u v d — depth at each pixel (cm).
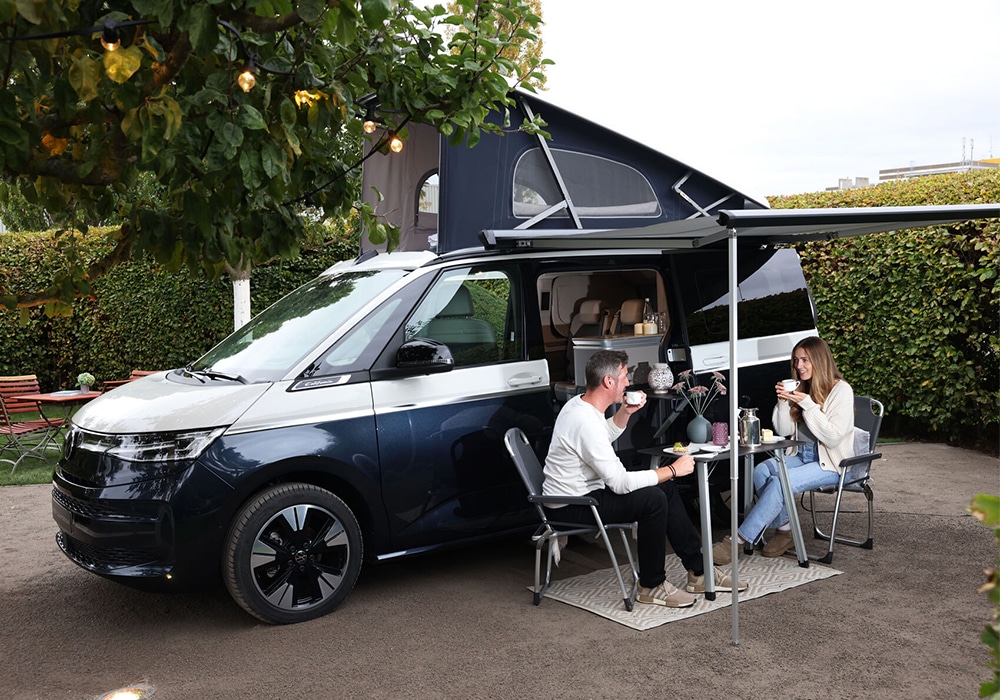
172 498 421
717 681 372
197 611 484
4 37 266
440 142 525
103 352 1299
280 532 450
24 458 938
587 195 586
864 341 930
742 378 604
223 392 454
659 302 603
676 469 465
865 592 475
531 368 533
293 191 352
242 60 314
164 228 336
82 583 539
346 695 372
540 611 465
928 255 842
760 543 565
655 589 466
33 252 1320
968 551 544
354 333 482
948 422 877
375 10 290
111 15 270
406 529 482
